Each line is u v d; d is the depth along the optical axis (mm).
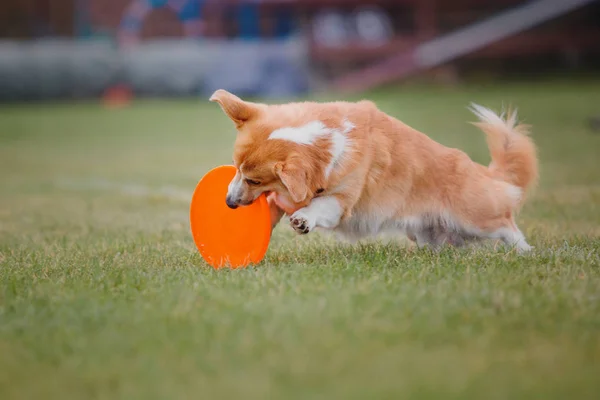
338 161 6961
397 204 7555
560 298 5734
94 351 4875
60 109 33438
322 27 39906
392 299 5707
